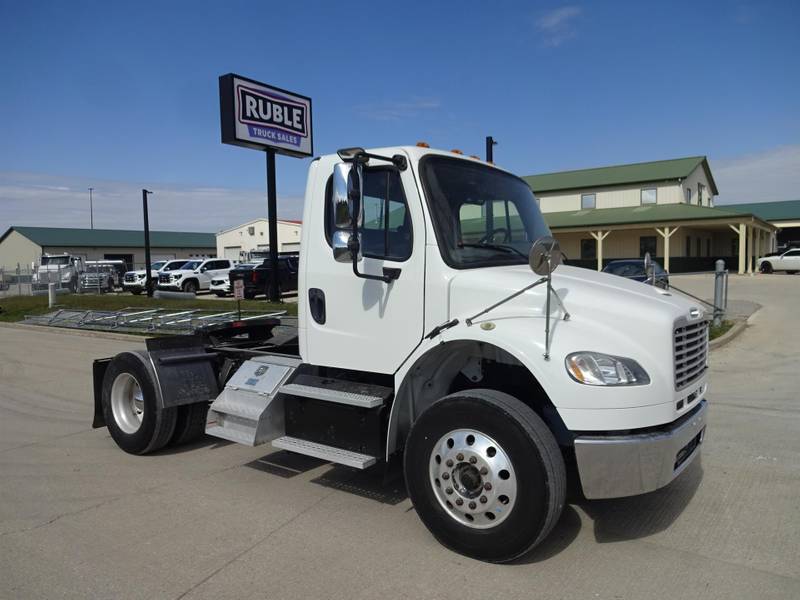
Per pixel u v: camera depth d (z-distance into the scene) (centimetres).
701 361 407
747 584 335
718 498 454
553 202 4412
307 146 1986
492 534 352
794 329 1317
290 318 670
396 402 412
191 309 1914
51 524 426
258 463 555
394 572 353
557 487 338
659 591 329
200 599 328
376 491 482
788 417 671
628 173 4275
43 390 902
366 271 426
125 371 583
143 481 511
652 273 501
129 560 372
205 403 593
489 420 351
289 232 5922
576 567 356
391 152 418
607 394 331
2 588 342
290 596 329
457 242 409
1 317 2200
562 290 378
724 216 3378
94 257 6094
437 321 396
